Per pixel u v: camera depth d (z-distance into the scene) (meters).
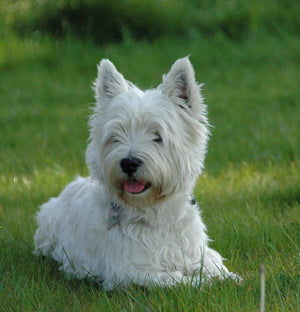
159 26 30.64
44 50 29.80
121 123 7.66
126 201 7.91
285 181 12.84
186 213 8.21
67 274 8.48
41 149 17.12
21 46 30.00
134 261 7.77
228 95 23.20
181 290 6.95
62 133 19.05
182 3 32.50
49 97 24.41
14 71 28.08
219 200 11.95
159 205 7.92
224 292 6.91
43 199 12.88
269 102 21.92
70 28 30.86
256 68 27.03
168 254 7.95
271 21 31.06
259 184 12.84
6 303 7.23
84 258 8.55
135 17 30.75
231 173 14.01
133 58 27.94
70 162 15.53
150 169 7.53
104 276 8.09
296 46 28.80
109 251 7.94
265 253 9.02
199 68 27.17
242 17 31.39
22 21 31.92
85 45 29.89
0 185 14.11
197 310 6.45
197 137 8.14
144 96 7.88
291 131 17.20
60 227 9.41
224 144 16.81
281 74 25.89
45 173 14.77
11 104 23.28
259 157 15.16
